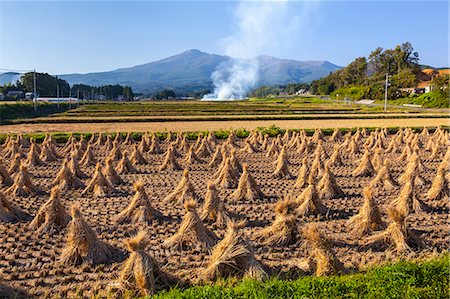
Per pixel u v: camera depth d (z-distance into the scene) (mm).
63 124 49469
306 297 7281
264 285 7734
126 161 21547
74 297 8352
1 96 121375
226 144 29156
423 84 126562
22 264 10062
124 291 8328
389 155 27328
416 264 8422
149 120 53188
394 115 56625
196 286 8172
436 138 33188
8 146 28656
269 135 36781
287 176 20156
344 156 27172
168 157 22500
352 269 9305
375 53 139250
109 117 58812
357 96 126938
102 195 16453
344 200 15664
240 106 95625
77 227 9898
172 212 14125
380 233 10992
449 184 16266
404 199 14039
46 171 22328
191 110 76938
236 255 8922
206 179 19938
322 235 9211
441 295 7320
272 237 11016
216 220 12781
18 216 13516
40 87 148375
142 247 8516
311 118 55125
